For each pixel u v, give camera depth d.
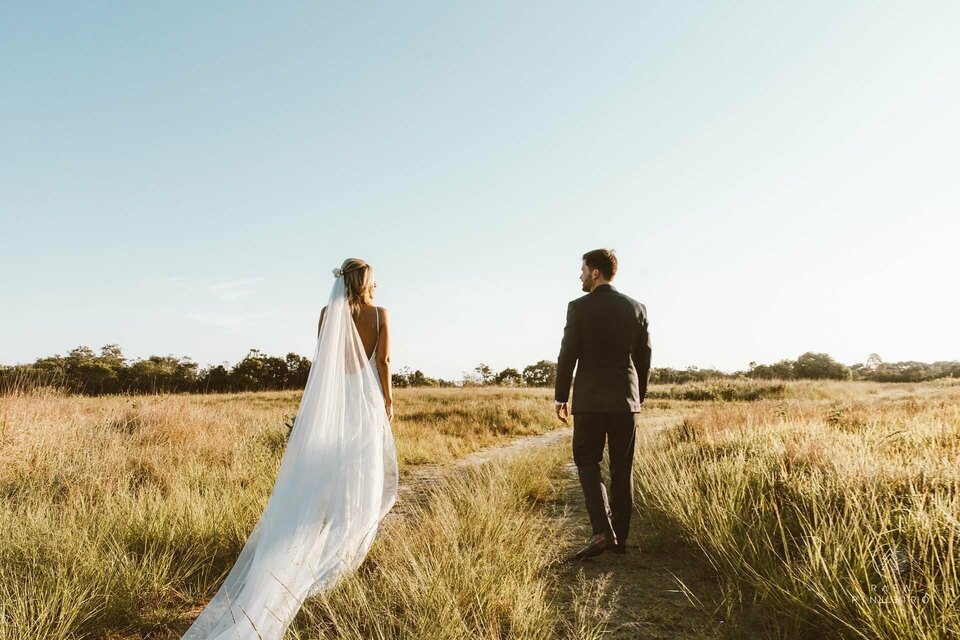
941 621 2.04
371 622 2.56
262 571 2.78
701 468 5.05
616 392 3.73
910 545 2.65
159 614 2.85
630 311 3.84
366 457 3.38
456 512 4.03
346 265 3.75
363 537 3.23
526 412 16.86
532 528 4.03
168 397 11.93
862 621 2.21
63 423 7.40
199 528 3.75
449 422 13.91
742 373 52.25
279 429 8.90
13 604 2.61
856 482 3.47
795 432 5.79
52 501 4.67
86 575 2.94
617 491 3.80
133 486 5.25
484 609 2.74
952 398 13.77
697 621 2.69
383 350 3.73
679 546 3.85
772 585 2.76
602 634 2.55
